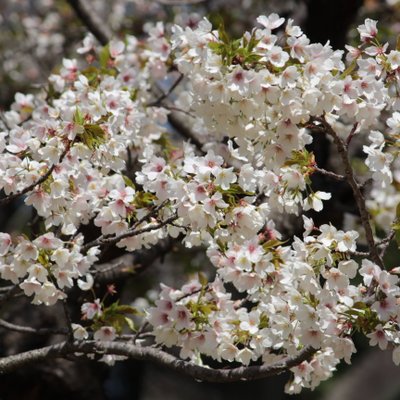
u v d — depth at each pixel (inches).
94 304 253.3
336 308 214.7
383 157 224.2
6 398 344.8
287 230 341.1
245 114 223.9
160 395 727.7
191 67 231.6
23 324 353.4
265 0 515.5
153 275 484.4
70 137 219.8
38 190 227.0
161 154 288.5
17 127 240.2
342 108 222.4
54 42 550.9
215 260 235.0
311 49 223.0
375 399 818.2
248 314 228.4
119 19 542.3
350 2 402.3
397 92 227.3
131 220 256.1
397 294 208.7
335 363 238.8
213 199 210.1
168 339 232.8
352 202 389.1
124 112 251.8
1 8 576.7
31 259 231.9
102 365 377.7
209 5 505.0
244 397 687.7
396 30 491.8
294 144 224.5
